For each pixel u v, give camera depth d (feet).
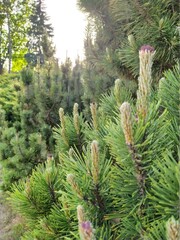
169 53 6.61
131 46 6.82
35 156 10.73
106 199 3.69
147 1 6.47
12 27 79.61
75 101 12.64
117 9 7.14
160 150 3.20
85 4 8.98
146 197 3.15
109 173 3.63
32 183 5.37
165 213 2.83
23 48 83.66
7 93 24.11
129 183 3.32
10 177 11.19
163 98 3.86
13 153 11.62
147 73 2.98
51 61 14.97
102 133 4.68
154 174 3.15
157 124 3.12
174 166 2.70
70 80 13.80
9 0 76.59
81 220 2.88
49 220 4.70
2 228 11.21
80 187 3.70
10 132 12.07
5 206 12.47
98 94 9.53
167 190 2.69
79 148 5.72
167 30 6.34
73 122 5.87
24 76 13.34
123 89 5.67
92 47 9.75
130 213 3.32
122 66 8.13
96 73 10.27
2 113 14.97
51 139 11.32
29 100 13.25
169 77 3.92
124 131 2.96
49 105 12.34
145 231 3.28
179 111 3.66
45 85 12.67
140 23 6.83
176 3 6.38
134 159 3.07
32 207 5.08
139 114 3.08
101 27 9.42
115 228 3.68
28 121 12.85
